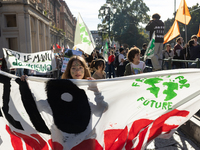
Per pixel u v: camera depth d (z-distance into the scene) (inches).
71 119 93.4
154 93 94.7
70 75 111.6
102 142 93.7
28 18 1032.8
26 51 1025.5
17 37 1015.0
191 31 1717.5
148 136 97.0
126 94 94.8
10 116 100.5
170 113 96.0
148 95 95.0
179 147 133.6
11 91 100.3
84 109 94.0
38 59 287.4
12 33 1010.1
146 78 93.8
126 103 95.3
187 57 264.1
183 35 1739.7
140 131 96.0
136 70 165.5
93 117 94.0
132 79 93.0
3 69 359.6
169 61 219.1
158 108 95.5
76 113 93.7
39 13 1248.8
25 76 98.4
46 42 1542.8
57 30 2041.1
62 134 93.3
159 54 245.8
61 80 93.7
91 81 93.0
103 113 94.6
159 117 96.2
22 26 1006.4
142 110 95.6
